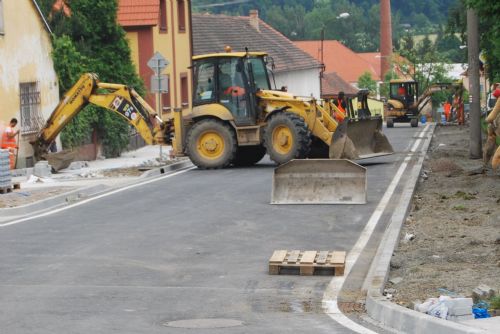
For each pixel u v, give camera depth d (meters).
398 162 50.97
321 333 16.50
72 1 69.81
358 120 49.53
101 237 27.95
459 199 34.19
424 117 137.62
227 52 52.91
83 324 17.31
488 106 80.94
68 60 63.22
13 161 54.16
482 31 59.69
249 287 20.92
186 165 56.56
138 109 54.69
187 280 21.70
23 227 30.58
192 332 16.64
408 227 28.42
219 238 27.42
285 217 31.45
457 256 23.09
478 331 14.84
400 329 16.70
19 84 56.97
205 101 52.41
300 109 50.88
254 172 48.94
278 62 129.88
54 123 55.72
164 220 31.28
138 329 16.89
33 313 18.31
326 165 35.06
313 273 22.27
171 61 90.25
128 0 85.31
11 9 56.41
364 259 24.17
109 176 49.69
